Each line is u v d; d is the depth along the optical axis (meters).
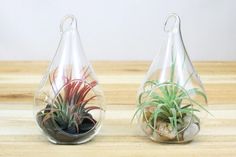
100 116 0.86
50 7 1.97
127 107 1.11
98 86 0.86
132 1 1.98
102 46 2.01
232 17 2.04
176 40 0.88
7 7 1.96
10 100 1.16
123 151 0.81
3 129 0.92
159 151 0.81
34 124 0.96
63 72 0.84
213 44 2.06
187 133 0.85
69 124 0.83
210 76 1.50
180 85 0.85
